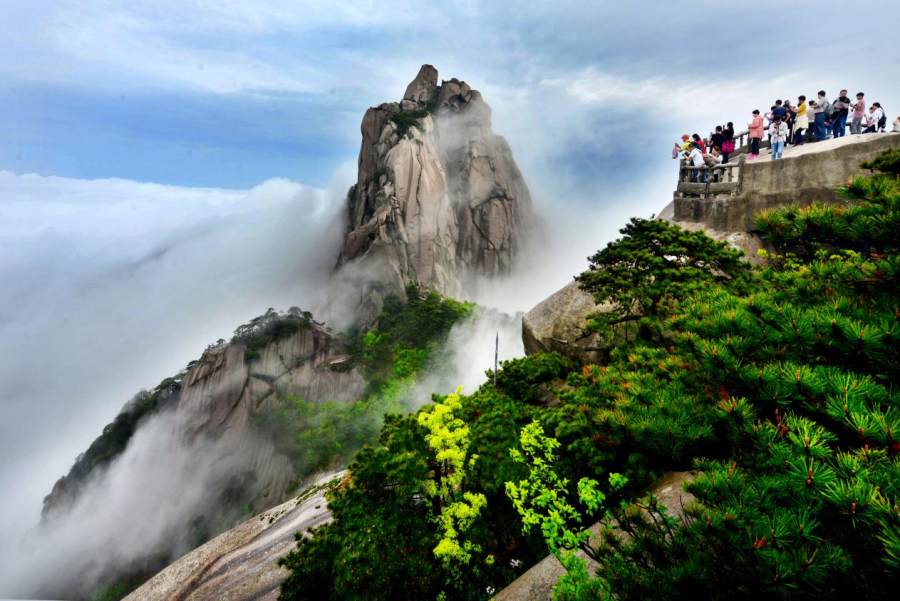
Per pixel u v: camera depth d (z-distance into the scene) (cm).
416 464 1165
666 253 1451
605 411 662
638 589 450
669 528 489
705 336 612
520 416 1360
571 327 1966
